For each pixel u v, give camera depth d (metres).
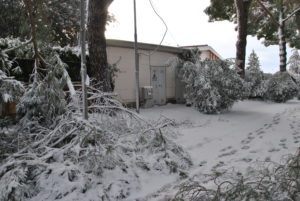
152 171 4.42
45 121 4.89
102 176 3.94
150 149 4.91
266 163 4.73
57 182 3.59
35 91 4.82
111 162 4.10
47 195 3.49
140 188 3.98
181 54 13.84
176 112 10.71
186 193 3.44
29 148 4.24
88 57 9.23
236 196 2.85
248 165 4.74
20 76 7.52
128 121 5.51
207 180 4.15
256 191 2.79
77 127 4.44
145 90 11.80
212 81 10.80
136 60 7.93
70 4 13.94
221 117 10.20
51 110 4.83
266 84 16.08
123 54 11.33
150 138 5.08
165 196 3.72
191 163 4.95
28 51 5.11
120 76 11.21
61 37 14.11
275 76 16.38
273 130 7.76
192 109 11.69
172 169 4.50
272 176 3.34
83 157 4.04
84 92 4.56
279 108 13.07
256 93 16.20
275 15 20.73
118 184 3.87
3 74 4.30
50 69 5.01
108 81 8.97
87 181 3.71
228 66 11.13
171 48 13.16
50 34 4.95
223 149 5.95
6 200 3.29
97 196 3.58
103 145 4.22
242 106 13.71
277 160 4.95
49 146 4.43
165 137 5.06
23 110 4.91
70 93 5.27
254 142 6.43
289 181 2.88
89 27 8.91
